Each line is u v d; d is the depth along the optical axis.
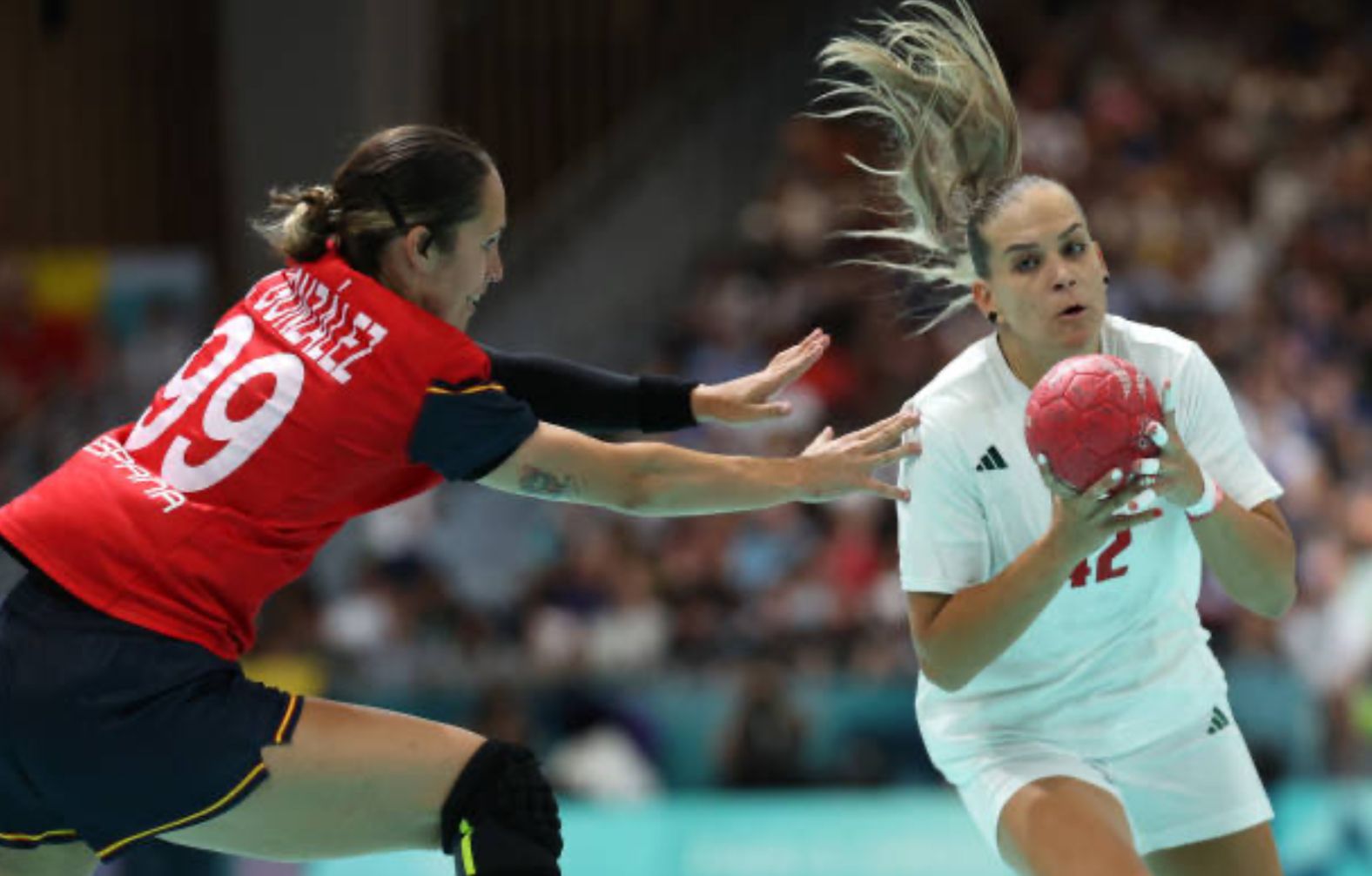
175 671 6.46
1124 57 29.83
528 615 19.98
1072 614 7.68
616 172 28.33
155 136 28.55
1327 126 28.55
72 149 28.56
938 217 8.48
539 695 17.20
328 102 27.30
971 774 7.89
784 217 27.20
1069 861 7.18
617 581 20.16
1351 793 15.22
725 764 16.84
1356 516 19.98
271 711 6.59
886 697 16.88
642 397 7.67
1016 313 7.48
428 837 6.85
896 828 15.18
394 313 6.67
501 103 29.31
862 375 24.06
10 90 28.41
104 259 23.92
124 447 6.86
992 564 7.80
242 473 6.59
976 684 7.94
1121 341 7.70
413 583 21.34
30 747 6.45
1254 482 7.65
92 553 6.53
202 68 28.45
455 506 23.25
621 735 16.98
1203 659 8.05
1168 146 28.16
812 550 20.59
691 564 20.58
